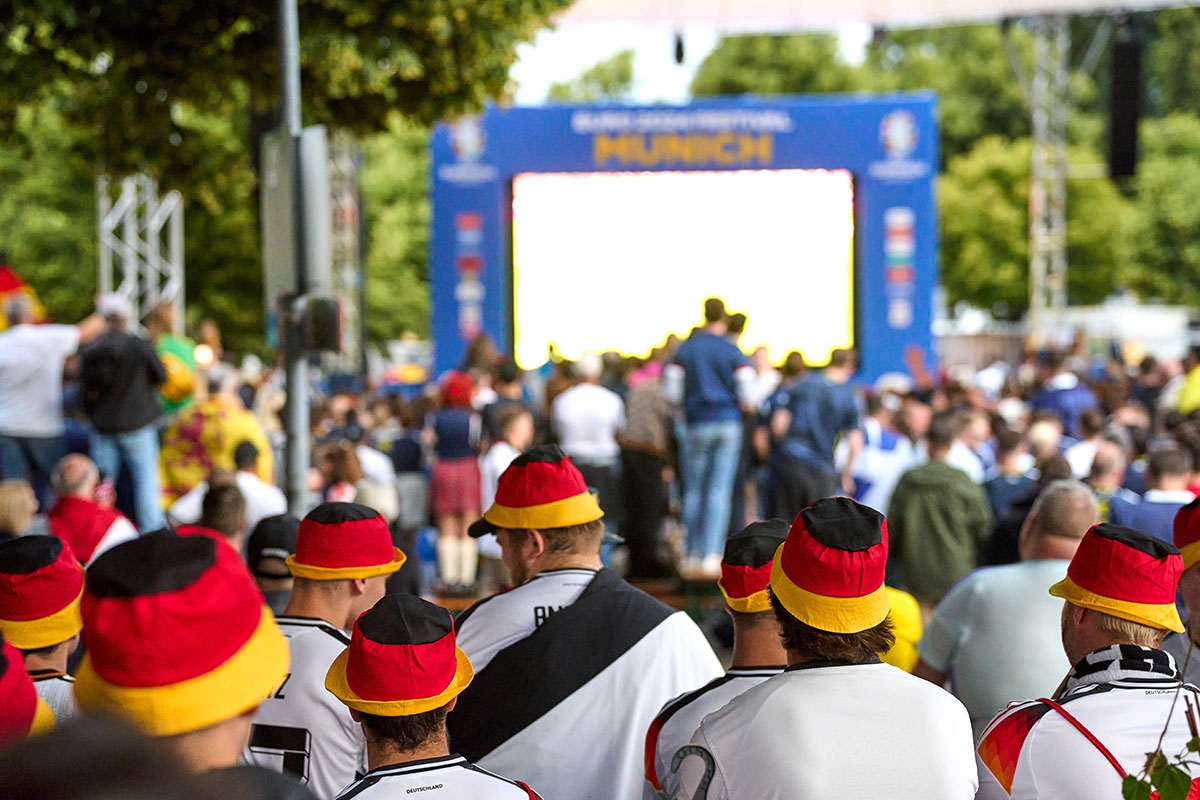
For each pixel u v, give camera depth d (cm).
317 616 357
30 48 921
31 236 3256
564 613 373
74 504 689
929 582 843
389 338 4394
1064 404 1516
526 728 365
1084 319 4331
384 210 4488
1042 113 3138
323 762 341
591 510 385
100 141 1087
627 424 1122
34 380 1053
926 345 1847
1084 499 424
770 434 1136
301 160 668
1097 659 292
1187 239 5316
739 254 1850
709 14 1988
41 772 84
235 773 128
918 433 1171
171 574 187
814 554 270
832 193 1848
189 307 3319
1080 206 4884
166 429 1092
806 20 2078
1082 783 277
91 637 187
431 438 1230
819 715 263
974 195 4959
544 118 1831
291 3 698
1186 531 357
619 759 365
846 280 1847
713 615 1036
